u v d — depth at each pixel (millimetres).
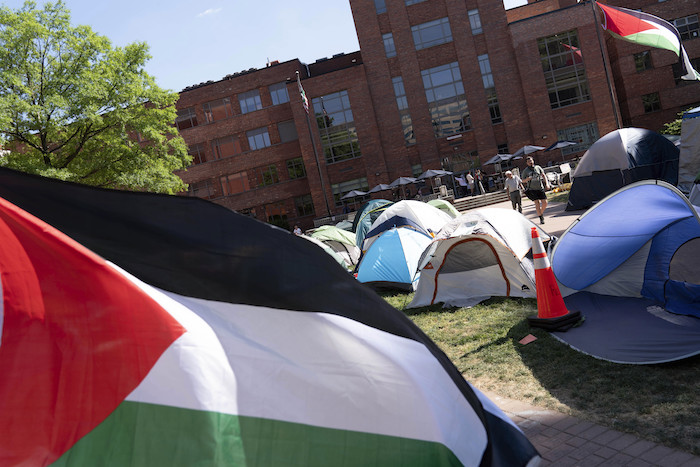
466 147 39750
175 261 2811
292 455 2656
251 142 43906
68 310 2766
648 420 3877
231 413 2648
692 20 39469
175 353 2680
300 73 44000
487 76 39562
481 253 8578
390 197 40125
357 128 40562
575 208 16688
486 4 39344
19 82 21797
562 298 6641
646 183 7039
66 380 2729
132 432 2629
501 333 6594
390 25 40156
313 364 2785
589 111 38500
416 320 8133
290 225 43688
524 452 2957
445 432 2752
